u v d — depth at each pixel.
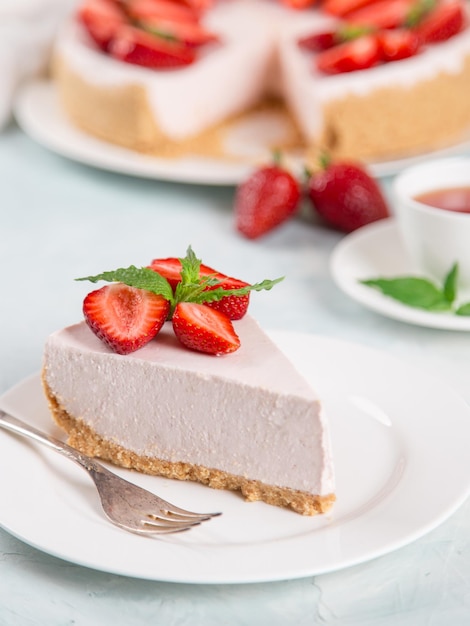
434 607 0.68
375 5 1.18
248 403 0.73
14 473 0.74
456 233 0.88
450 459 0.74
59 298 0.94
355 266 0.93
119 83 1.10
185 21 1.19
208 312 0.75
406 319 0.87
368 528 0.70
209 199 1.09
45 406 0.80
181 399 0.75
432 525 0.70
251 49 1.16
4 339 0.89
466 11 1.17
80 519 0.71
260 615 0.68
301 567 0.68
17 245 1.01
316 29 1.19
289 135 1.14
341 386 0.80
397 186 0.92
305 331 0.89
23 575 0.70
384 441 0.76
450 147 1.09
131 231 1.03
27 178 1.13
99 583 0.70
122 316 0.76
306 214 1.06
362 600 0.69
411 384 0.79
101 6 1.17
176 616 0.68
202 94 1.13
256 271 0.97
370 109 1.08
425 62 1.09
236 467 0.74
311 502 0.73
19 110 1.19
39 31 1.25
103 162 1.08
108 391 0.76
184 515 0.72
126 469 0.77
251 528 0.71
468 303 0.88
